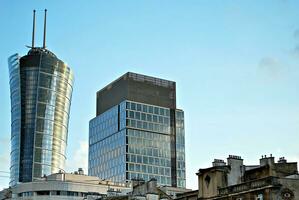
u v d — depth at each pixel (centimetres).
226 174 7944
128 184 16625
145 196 9650
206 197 7981
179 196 9275
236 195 7425
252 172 7956
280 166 7869
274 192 6900
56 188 15125
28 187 15350
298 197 6962
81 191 15325
